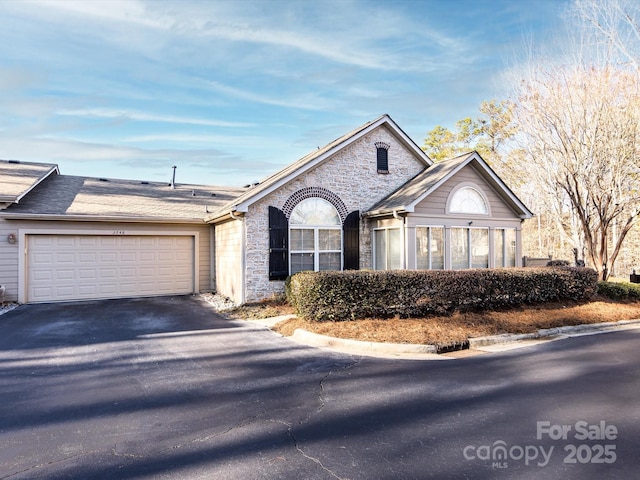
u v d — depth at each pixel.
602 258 14.21
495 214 14.46
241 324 10.10
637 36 13.82
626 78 13.58
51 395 5.24
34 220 13.12
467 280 10.10
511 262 14.76
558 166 15.73
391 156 15.36
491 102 26.78
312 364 6.71
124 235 14.52
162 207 15.92
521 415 4.53
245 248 12.52
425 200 13.19
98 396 5.21
